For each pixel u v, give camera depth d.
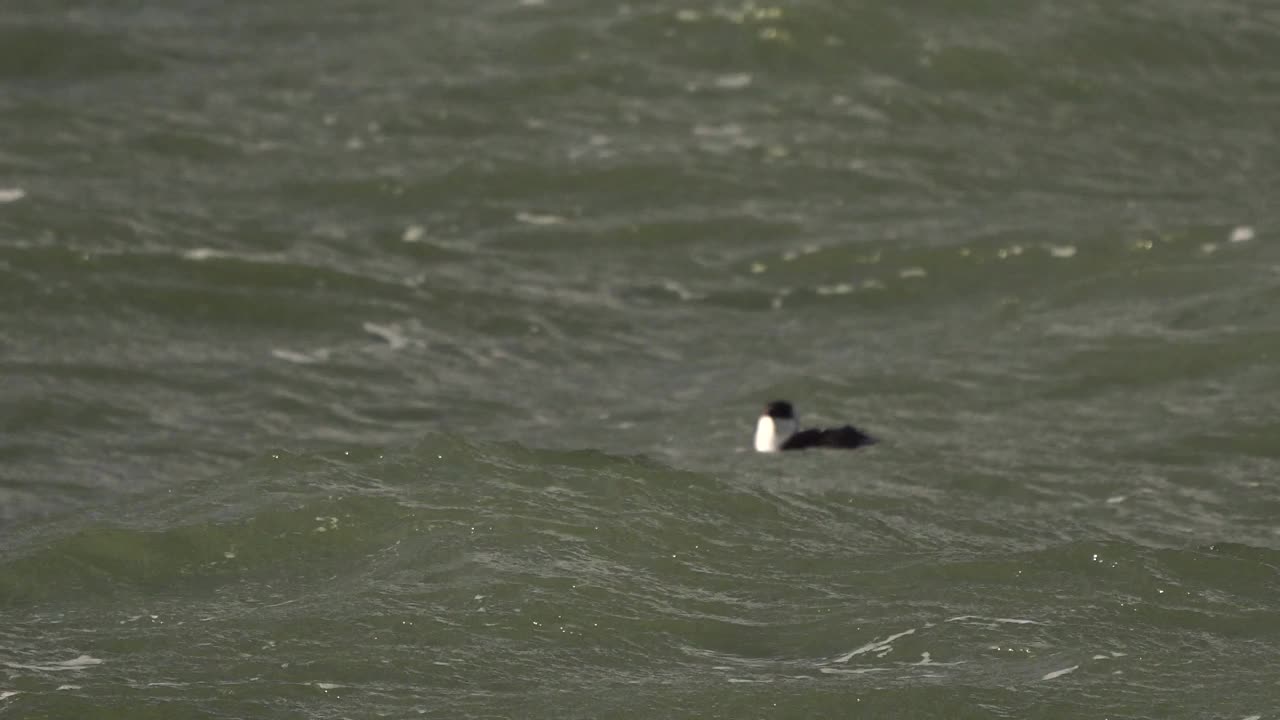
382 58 68.25
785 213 57.84
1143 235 55.44
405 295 52.88
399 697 31.34
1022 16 68.81
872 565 36.66
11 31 69.50
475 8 71.94
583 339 50.94
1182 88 65.56
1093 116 64.00
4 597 34.81
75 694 31.08
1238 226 56.03
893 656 32.91
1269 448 43.09
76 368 47.69
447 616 33.75
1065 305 52.03
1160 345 48.81
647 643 33.34
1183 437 43.88
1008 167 60.66
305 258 54.38
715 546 37.25
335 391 47.53
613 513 38.19
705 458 43.19
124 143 61.38
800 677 32.09
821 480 41.50
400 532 36.84
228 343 49.97
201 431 44.97
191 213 56.59
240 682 31.66
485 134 62.59
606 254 55.81
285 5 73.56
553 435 45.22
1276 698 31.66
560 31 69.00
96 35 69.94
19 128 62.06
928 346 50.03
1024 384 47.38
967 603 34.94
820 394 47.03
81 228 54.81
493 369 49.16
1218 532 38.88
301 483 38.88
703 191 59.12
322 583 35.12
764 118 63.56
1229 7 70.31
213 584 35.25
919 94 64.94
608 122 63.44
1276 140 62.47
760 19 68.25
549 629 33.53
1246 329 49.22
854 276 54.31
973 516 39.66
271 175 59.59
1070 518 39.72
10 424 44.47
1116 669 32.50
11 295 51.19
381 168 60.16
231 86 66.31
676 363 49.69
